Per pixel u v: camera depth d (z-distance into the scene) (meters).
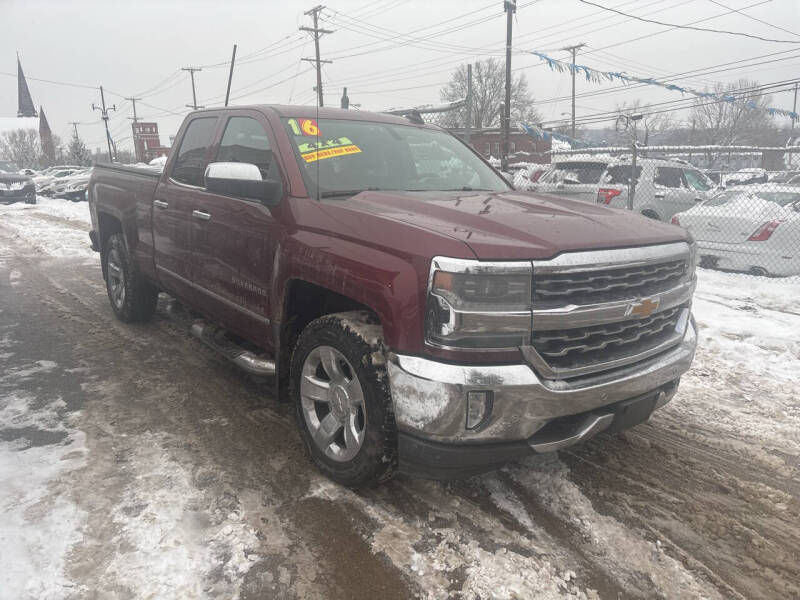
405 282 2.32
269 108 3.56
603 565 2.36
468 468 2.38
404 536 2.50
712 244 8.54
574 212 2.89
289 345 3.15
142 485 2.79
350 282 2.54
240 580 2.21
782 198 8.45
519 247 2.28
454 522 2.60
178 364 4.49
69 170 34.41
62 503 2.62
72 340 5.04
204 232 3.71
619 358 2.54
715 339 5.26
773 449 3.38
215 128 3.97
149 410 3.67
